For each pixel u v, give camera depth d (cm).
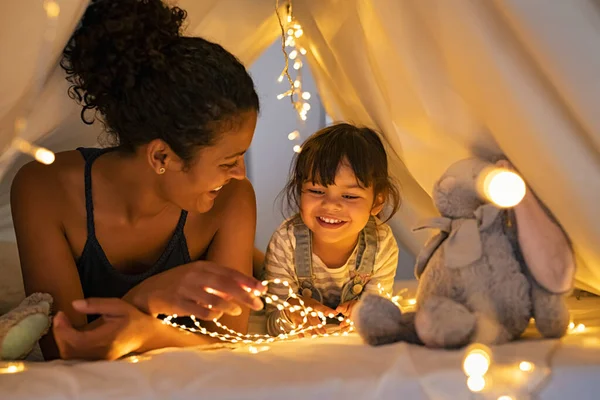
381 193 145
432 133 124
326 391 86
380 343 105
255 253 174
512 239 109
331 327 133
